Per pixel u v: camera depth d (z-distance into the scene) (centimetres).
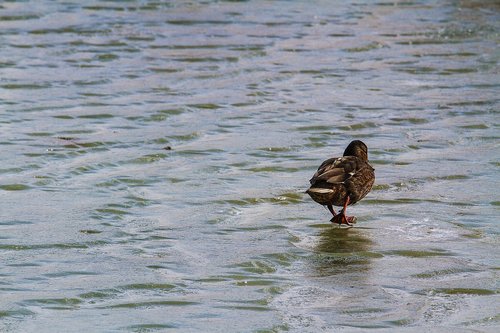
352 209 1423
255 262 1207
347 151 1468
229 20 2927
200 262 1205
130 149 1697
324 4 3216
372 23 2912
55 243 1258
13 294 1094
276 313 1055
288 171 1596
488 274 1178
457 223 1365
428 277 1170
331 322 1034
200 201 1441
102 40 2630
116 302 1080
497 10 3098
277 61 2427
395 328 1021
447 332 1012
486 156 1683
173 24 2856
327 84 2211
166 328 1014
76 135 1777
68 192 1471
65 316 1040
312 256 1236
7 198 1437
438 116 1955
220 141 1755
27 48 2519
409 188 1515
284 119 1916
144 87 2155
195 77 2250
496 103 2056
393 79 2266
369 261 1222
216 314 1050
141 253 1232
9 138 1744
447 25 2873
